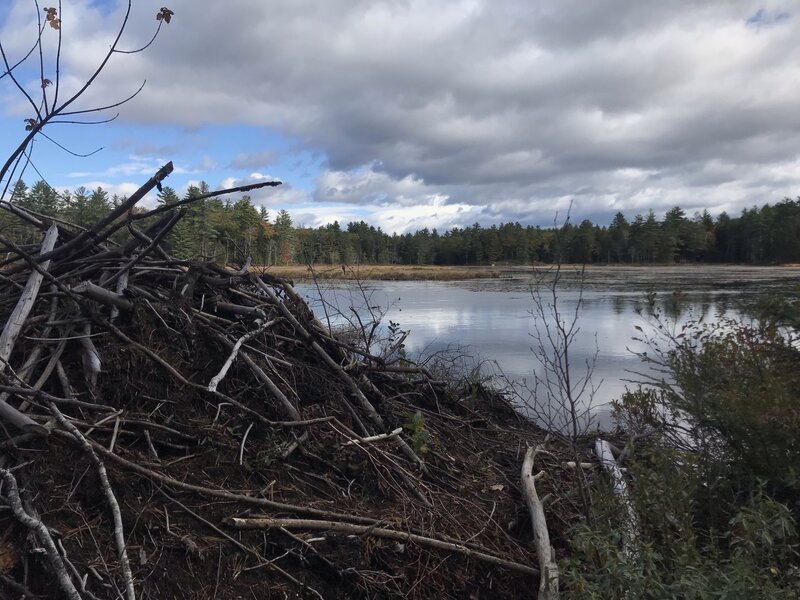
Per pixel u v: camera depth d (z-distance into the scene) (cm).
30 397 316
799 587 302
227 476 345
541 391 846
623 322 1673
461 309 2203
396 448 444
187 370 397
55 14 296
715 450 426
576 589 298
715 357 461
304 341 499
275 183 385
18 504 255
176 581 274
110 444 315
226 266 546
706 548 338
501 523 405
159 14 304
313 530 329
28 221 461
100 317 380
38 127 303
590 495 402
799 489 382
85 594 239
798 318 450
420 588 324
